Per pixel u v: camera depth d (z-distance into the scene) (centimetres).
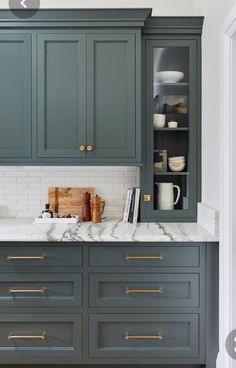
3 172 273
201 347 207
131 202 248
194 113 246
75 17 229
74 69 234
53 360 209
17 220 262
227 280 190
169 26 242
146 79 245
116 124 234
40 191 274
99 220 248
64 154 235
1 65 234
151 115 246
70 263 207
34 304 208
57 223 247
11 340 210
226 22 183
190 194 248
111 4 272
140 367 215
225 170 190
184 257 206
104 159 235
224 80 190
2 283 208
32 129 235
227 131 189
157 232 212
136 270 207
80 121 234
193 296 206
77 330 208
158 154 251
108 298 208
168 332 208
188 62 246
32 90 234
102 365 216
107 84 234
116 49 233
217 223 203
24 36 232
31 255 207
